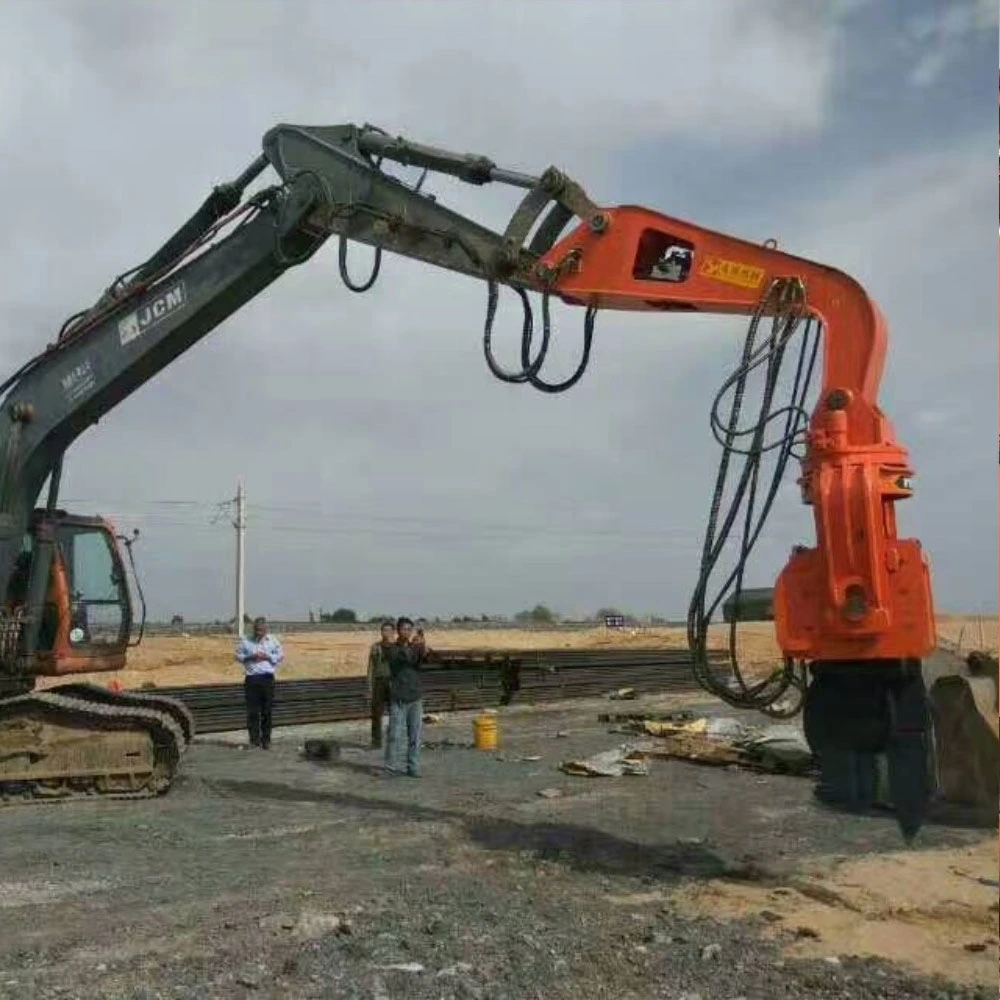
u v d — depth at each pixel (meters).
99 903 7.23
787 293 7.70
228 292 11.04
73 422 11.71
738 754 13.90
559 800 11.27
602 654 24.72
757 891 7.49
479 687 22.34
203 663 33.41
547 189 8.74
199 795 11.75
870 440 7.18
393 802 11.20
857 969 5.87
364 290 10.14
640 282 8.36
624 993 5.50
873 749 7.22
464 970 5.81
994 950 6.20
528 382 9.03
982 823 9.38
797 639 7.24
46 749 11.41
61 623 11.81
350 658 38.09
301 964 5.92
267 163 10.96
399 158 10.09
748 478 7.64
